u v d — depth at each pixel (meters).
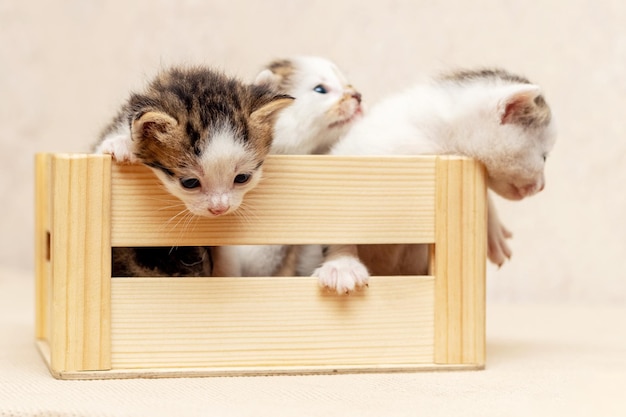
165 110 0.89
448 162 0.93
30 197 1.68
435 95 1.01
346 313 0.93
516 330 1.17
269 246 1.02
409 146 0.99
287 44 1.55
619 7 1.46
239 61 1.56
